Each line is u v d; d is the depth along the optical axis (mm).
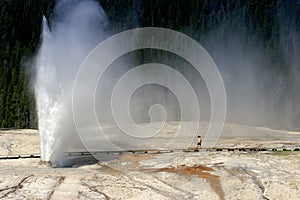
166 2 89938
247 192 19109
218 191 19344
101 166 25172
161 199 18141
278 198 18438
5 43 83750
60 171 22984
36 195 18047
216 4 86688
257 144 35031
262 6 74938
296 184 20078
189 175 22016
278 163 24562
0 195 18016
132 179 21156
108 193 18656
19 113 67562
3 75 73438
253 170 22891
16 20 86750
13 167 24781
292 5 70875
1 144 35938
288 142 36625
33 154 30469
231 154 28297
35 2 86562
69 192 18562
